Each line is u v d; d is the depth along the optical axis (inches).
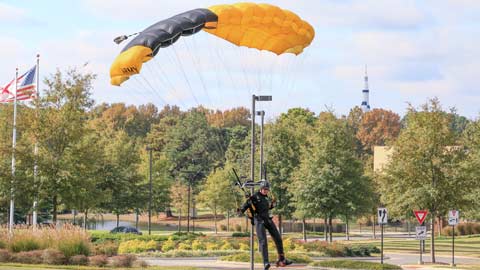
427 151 3545.8
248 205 1504.7
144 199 5743.1
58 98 3499.0
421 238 3134.8
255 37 2039.9
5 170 3398.1
